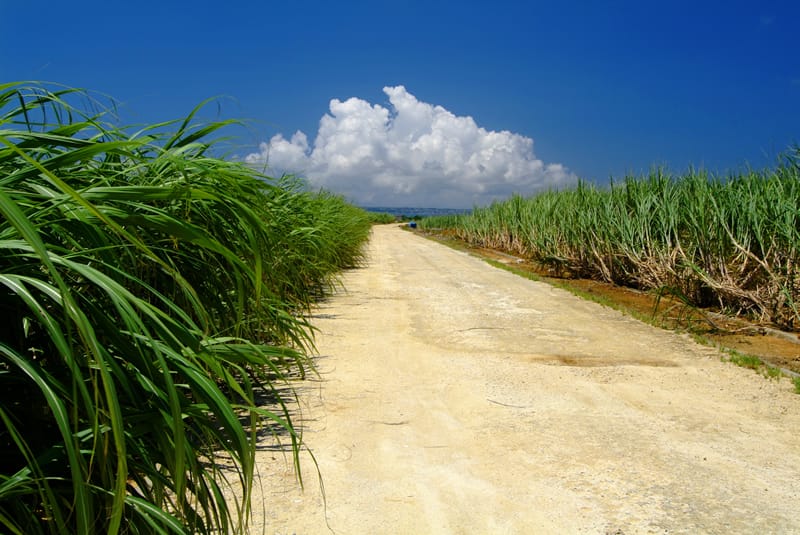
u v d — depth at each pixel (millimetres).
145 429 1724
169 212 2877
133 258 2291
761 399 4793
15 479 1478
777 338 7004
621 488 3225
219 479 3145
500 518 2895
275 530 2701
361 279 12914
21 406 1765
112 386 1250
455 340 6828
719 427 4168
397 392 4859
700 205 8812
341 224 13055
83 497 1314
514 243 21641
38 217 1742
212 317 3299
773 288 7531
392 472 3375
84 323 1201
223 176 2613
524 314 8570
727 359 6012
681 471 3449
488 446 3787
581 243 13062
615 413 4438
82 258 1997
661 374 5477
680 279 9336
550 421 4254
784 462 3598
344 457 3557
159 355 1481
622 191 12211
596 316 8430
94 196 1762
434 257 19594
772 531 2803
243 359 2285
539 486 3240
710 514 2955
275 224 4789
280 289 5250
